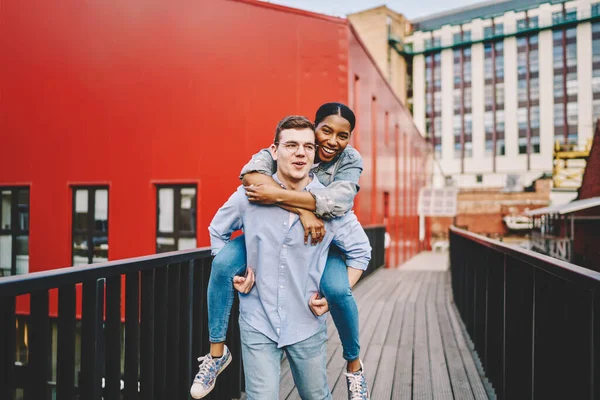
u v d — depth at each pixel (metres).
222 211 1.81
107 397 1.89
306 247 1.66
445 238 35.22
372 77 12.22
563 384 1.83
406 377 3.63
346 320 1.70
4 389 1.37
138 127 9.04
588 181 17.84
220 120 8.66
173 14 8.94
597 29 48.03
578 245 17.17
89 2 9.38
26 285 1.43
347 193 1.67
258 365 1.70
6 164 9.79
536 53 50.31
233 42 8.68
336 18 8.84
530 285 2.33
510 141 50.84
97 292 1.78
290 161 1.66
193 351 2.67
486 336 3.64
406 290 8.37
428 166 34.62
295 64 8.62
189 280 2.58
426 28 54.22
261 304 1.71
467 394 3.25
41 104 9.59
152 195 8.91
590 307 1.55
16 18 9.80
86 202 9.41
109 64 9.23
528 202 34.38
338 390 3.37
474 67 52.31
